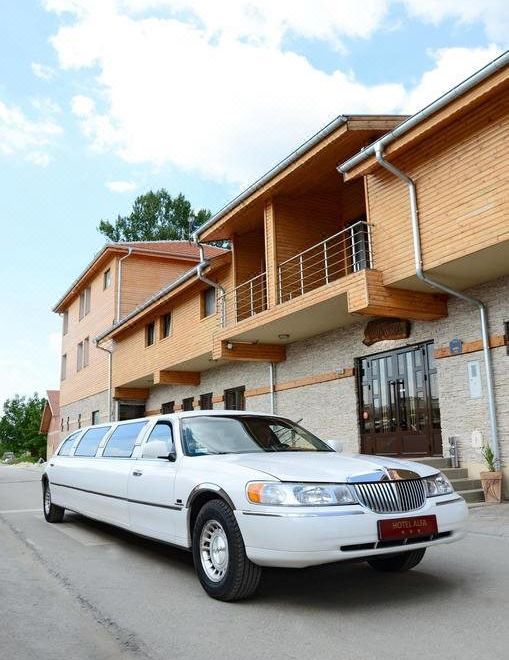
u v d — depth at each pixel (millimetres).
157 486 6027
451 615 4406
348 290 11641
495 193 9273
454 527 4961
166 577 5812
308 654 3723
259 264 17828
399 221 11086
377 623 4277
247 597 4895
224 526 4898
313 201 15773
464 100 9375
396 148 10594
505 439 10492
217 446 6109
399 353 13289
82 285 33219
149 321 23328
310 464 5117
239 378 19453
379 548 4559
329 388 15180
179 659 3695
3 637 4145
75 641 4043
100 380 28906
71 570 6148
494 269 10445
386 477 4816
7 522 9758
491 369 10828
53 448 41375
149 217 43969
